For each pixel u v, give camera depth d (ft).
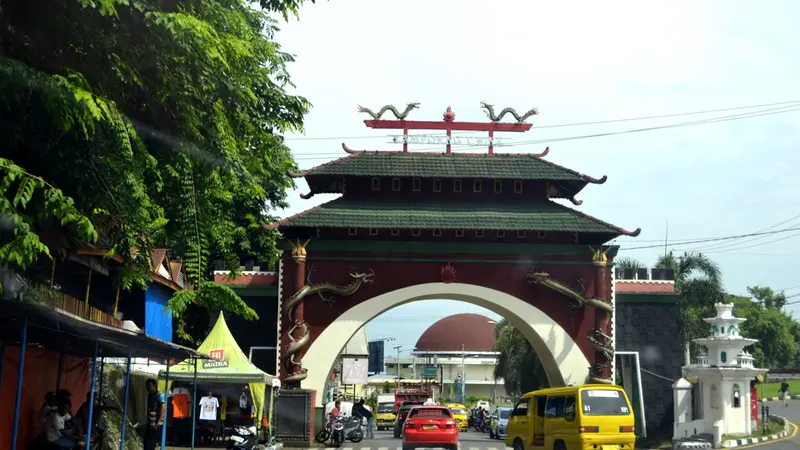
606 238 137.39
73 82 38.65
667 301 139.85
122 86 45.85
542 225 132.98
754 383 129.59
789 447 106.52
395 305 134.00
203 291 54.03
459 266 134.31
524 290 133.69
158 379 97.30
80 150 44.52
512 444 91.25
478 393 385.50
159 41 43.14
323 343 131.13
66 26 41.63
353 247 133.49
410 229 133.39
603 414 76.13
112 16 41.75
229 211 69.72
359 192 137.59
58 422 58.95
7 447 59.72
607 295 133.59
